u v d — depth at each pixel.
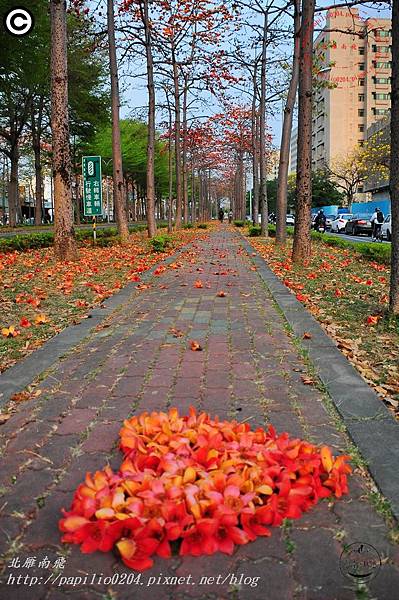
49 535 1.98
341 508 2.11
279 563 1.81
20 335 4.89
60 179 11.00
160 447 2.31
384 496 2.17
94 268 9.66
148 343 4.66
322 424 2.92
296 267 10.31
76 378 3.74
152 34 17.36
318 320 5.47
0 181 55.59
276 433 2.79
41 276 8.68
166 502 1.86
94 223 15.02
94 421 3.01
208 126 29.92
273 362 4.04
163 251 13.61
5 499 2.22
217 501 1.89
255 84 21.78
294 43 14.95
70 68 21.14
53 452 2.63
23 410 3.19
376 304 6.25
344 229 33.84
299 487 2.09
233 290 7.61
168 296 7.11
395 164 5.19
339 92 62.16
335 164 58.06
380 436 2.71
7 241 13.15
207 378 3.71
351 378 3.59
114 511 1.86
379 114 62.50
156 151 39.19
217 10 16.30
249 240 19.64
